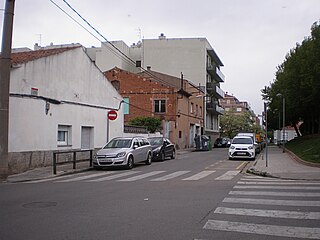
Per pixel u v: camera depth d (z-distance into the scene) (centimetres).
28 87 1836
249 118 9594
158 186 1223
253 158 2662
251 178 1480
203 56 5981
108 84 2619
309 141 3284
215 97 7244
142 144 2191
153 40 6091
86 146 2383
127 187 1209
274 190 1105
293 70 3516
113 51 5875
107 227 680
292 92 3572
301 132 6209
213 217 755
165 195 1027
